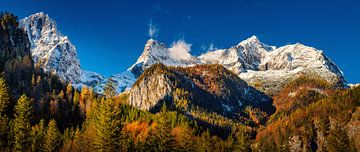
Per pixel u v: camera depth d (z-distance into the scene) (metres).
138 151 133.62
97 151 117.25
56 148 140.75
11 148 134.75
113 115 119.69
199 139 175.50
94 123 142.88
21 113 145.00
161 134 131.12
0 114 160.00
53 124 146.50
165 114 142.75
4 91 167.25
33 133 142.12
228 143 186.25
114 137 116.69
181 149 145.50
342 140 198.25
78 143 136.12
